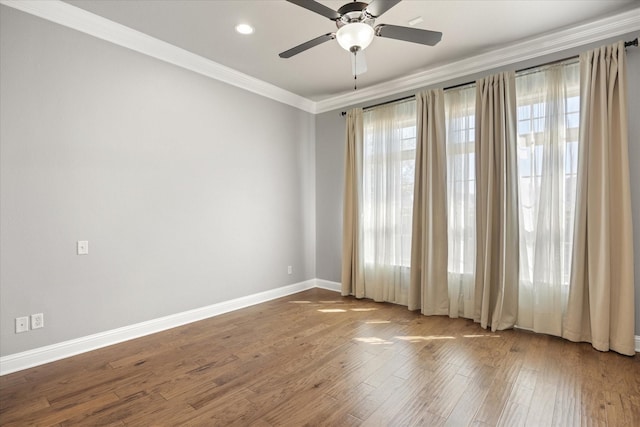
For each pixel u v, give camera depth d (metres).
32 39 2.57
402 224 4.20
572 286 2.98
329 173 5.06
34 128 2.59
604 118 2.81
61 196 2.72
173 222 3.46
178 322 3.49
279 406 2.06
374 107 4.48
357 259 4.56
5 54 2.45
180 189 3.52
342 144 4.91
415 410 2.02
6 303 2.47
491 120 3.38
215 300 3.86
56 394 2.19
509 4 2.65
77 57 2.80
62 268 2.73
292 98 4.79
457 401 2.11
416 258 3.97
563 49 3.14
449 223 3.81
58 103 2.70
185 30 3.07
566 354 2.76
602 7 2.69
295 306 4.20
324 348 2.92
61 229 2.72
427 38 2.30
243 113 4.16
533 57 3.30
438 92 3.79
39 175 2.61
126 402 2.10
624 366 2.54
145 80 3.24
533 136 3.26
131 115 3.14
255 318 3.73
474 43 3.29
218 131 3.88
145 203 3.24
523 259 3.30
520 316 3.33
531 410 2.00
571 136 3.07
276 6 2.69
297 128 4.93
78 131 2.81
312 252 5.20
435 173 3.84
